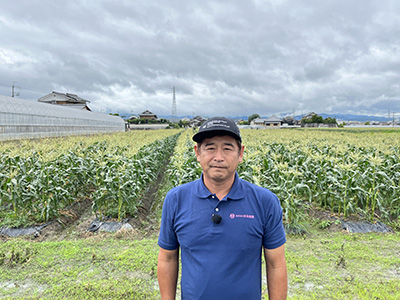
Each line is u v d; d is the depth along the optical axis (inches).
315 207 310.3
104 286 160.7
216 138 70.3
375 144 514.9
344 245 214.1
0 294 155.9
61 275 172.9
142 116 4901.6
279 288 73.0
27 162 336.2
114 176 288.5
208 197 69.9
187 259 70.5
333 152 464.8
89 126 1624.0
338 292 154.2
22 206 264.8
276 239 72.7
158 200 370.0
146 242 224.5
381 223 259.0
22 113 958.4
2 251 206.1
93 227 260.8
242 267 67.2
